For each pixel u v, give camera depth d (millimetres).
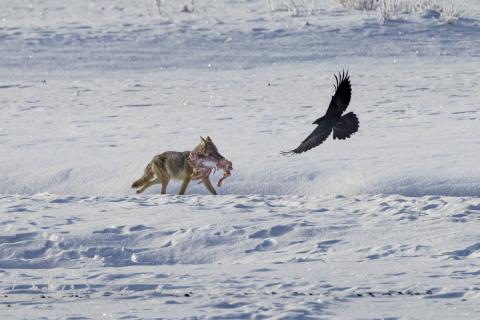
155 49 107500
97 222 40500
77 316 21000
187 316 20906
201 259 34969
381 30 116000
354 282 26438
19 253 35562
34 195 49625
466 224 38469
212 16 127812
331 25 118375
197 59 103625
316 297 23750
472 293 24062
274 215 41500
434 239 35719
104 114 75562
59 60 102812
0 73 97438
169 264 34625
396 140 60219
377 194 47656
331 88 87812
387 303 22875
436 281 26312
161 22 122375
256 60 103250
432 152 55438
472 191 47281
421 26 118375
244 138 62531
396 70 98250
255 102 80938
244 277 28031
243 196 48281
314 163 53062
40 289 26281
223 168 49250
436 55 106188
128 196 49188
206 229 38094
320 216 41219
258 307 22250
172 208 44250
